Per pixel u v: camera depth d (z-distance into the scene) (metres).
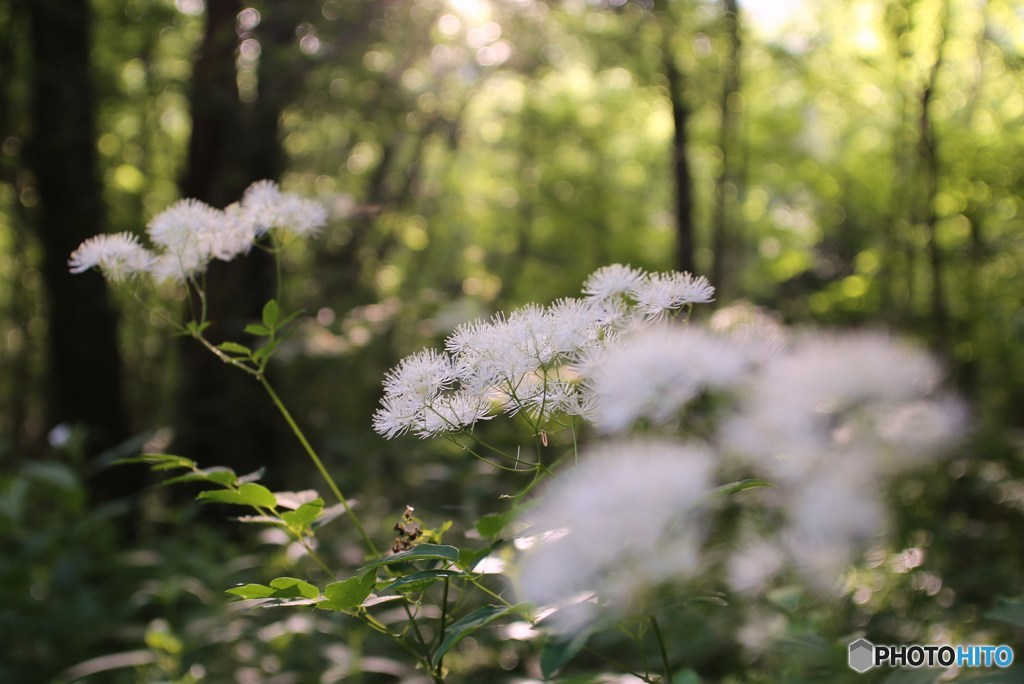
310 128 9.34
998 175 9.38
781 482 1.53
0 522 4.98
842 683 1.87
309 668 3.66
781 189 14.94
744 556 1.60
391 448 5.26
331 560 4.07
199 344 6.96
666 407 1.53
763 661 2.40
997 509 4.35
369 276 9.09
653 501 1.22
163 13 9.55
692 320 3.98
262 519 2.03
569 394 1.66
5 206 10.14
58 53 7.59
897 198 9.92
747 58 12.13
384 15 8.05
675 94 11.51
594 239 15.67
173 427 6.90
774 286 11.43
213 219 2.30
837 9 10.40
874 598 2.43
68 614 4.39
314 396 6.93
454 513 4.18
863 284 9.59
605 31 10.69
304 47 7.63
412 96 8.78
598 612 1.33
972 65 9.33
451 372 1.70
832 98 12.26
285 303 7.21
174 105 11.79
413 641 3.47
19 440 11.23
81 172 7.70
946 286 9.29
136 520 6.87
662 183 17.02
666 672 1.55
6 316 12.01
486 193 15.74
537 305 1.72
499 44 9.60
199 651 3.83
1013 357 8.34
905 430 1.52
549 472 1.68
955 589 3.04
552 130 14.30
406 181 9.81
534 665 2.84
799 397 1.53
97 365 7.70
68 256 7.68
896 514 2.34
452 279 10.98
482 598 2.93
